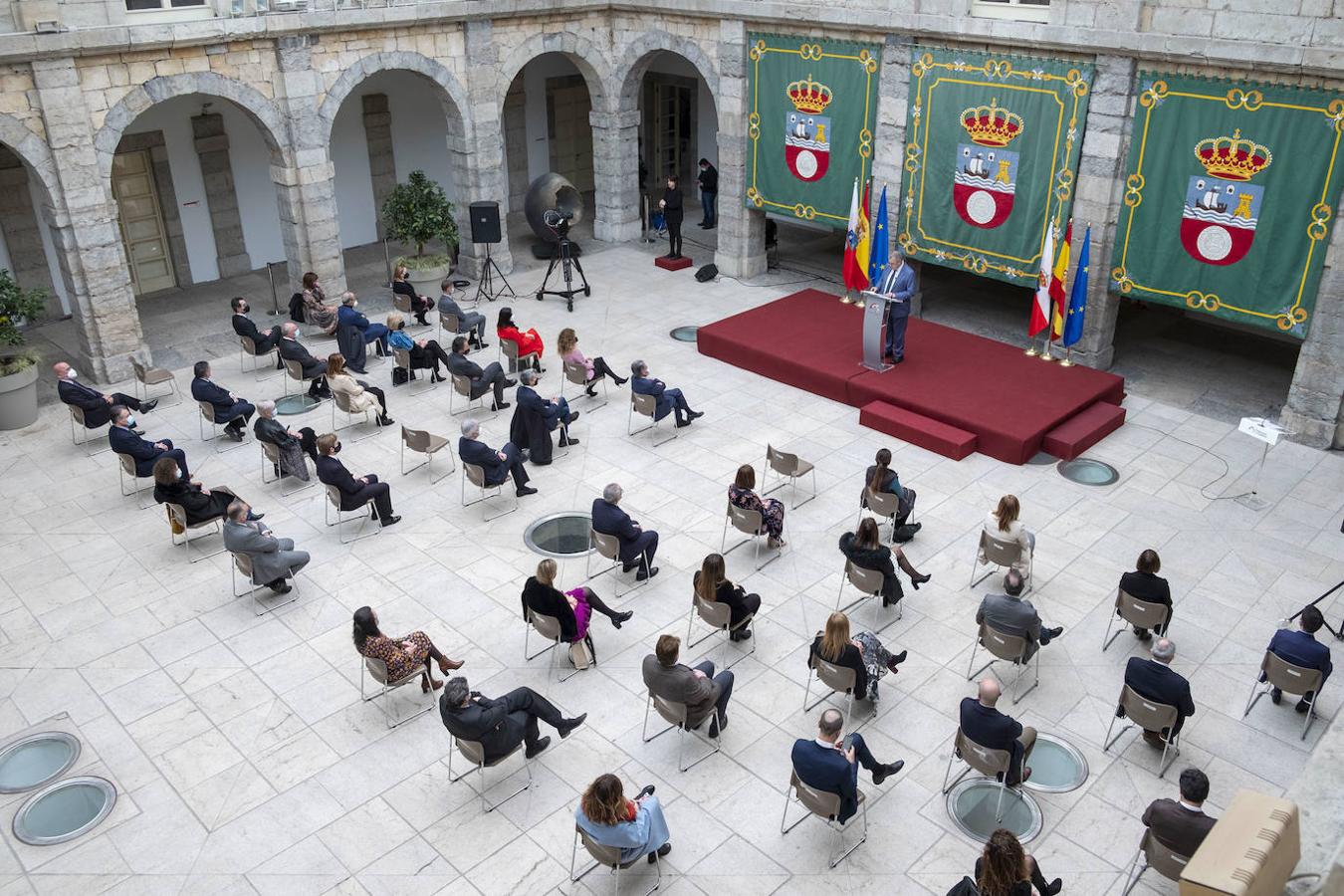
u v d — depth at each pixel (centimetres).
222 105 1981
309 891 785
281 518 1248
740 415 1478
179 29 1522
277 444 1280
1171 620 1052
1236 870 606
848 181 1772
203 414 1405
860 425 1447
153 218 1977
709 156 2491
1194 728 922
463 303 1897
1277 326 1356
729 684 911
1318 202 1273
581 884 785
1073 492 1276
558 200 2112
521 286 1986
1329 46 1205
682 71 2448
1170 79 1352
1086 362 1552
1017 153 1532
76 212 1505
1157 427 1425
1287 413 1384
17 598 1114
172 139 1948
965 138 1588
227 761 905
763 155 1883
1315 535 1188
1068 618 1056
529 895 779
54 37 1410
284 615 1083
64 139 1466
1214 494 1267
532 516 1245
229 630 1063
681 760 896
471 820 845
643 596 1100
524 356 1573
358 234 2275
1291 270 1321
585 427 1449
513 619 1073
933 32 1555
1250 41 1261
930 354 1574
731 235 1988
